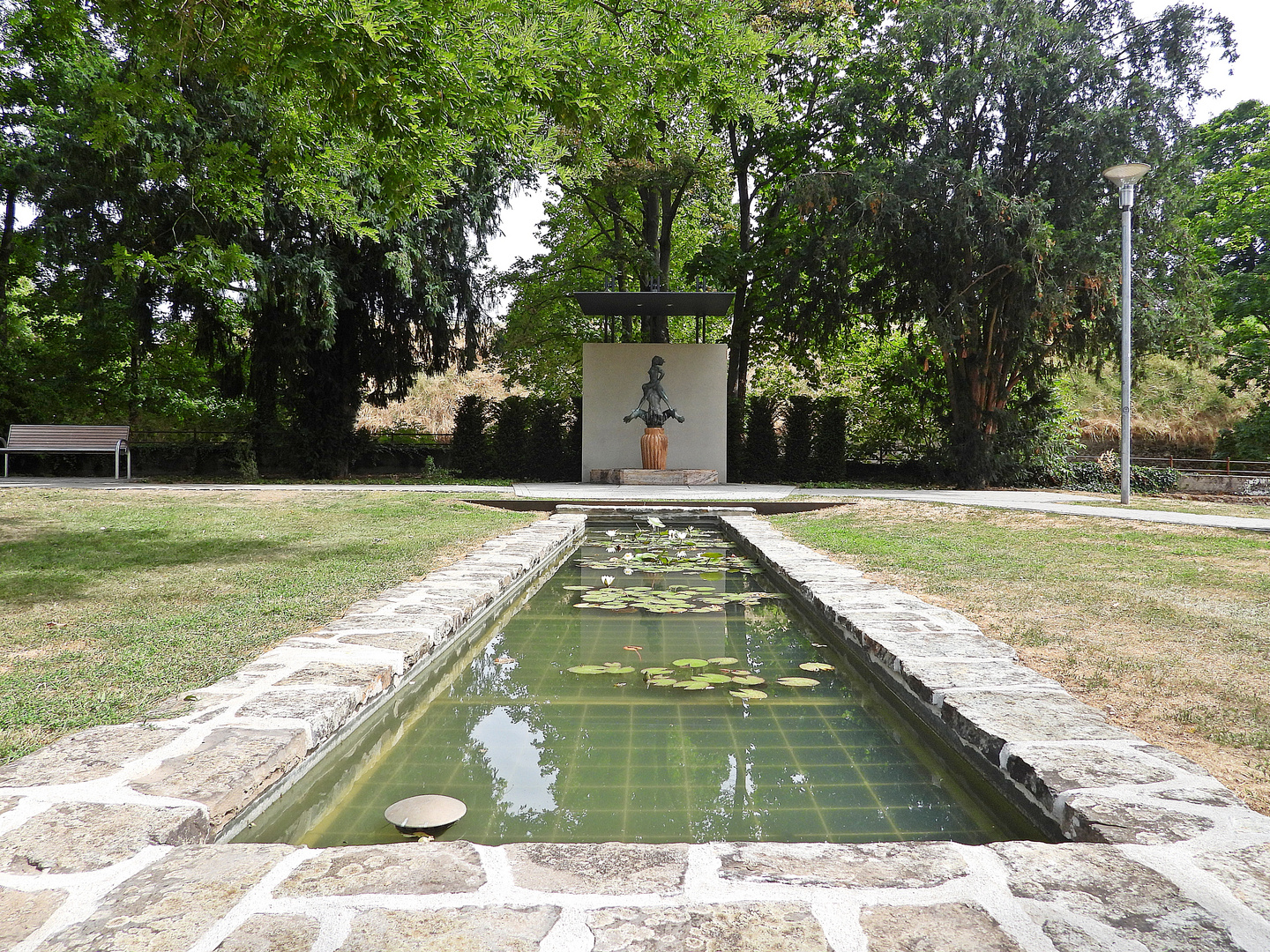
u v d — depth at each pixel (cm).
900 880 140
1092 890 135
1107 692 256
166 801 165
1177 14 1380
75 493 1058
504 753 236
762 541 655
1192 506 992
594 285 1883
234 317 1577
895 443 1814
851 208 1423
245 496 1052
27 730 210
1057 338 1434
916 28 1438
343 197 566
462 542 622
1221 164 2047
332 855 150
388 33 342
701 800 202
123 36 486
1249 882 136
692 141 670
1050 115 1398
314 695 236
